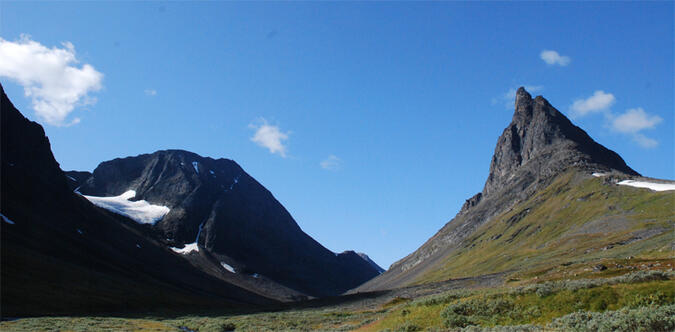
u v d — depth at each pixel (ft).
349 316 312.09
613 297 118.62
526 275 376.89
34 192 590.14
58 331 194.08
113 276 469.98
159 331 224.74
